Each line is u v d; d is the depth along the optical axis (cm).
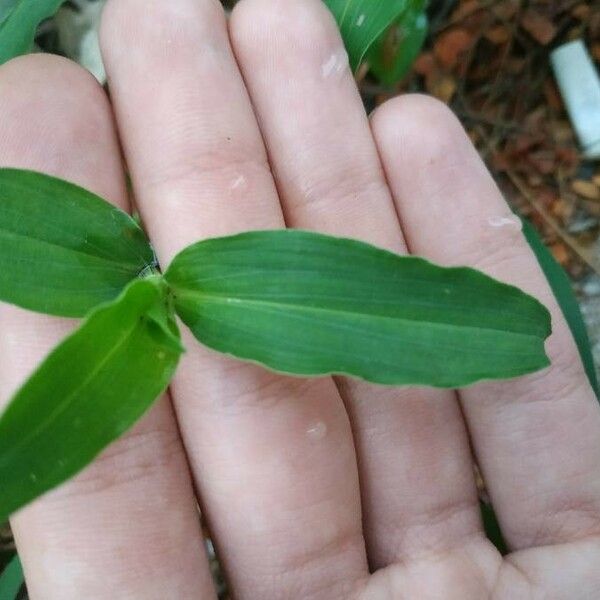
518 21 15
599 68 16
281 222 9
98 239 7
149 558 8
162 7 8
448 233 9
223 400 8
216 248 6
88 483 7
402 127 9
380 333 6
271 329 6
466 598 8
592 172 16
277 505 8
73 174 8
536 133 16
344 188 9
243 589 8
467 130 16
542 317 7
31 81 8
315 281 6
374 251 6
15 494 5
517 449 9
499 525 9
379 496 9
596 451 9
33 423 5
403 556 9
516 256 9
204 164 8
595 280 15
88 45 12
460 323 6
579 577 9
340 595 8
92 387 5
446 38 15
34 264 6
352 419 9
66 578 7
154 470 8
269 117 9
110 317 6
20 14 9
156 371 6
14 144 8
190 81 8
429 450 9
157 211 8
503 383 9
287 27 9
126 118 9
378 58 10
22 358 8
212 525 8
